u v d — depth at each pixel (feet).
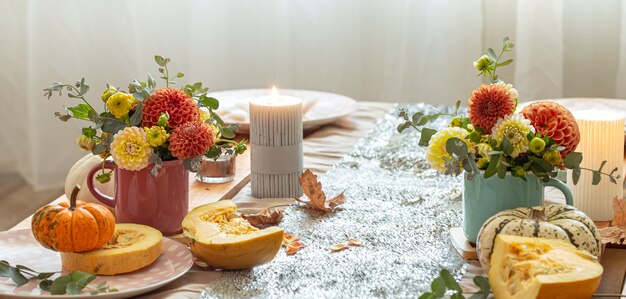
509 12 10.00
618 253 4.50
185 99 4.60
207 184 5.42
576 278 3.70
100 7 10.34
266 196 5.23
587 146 4.86
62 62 10.44
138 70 10.51
